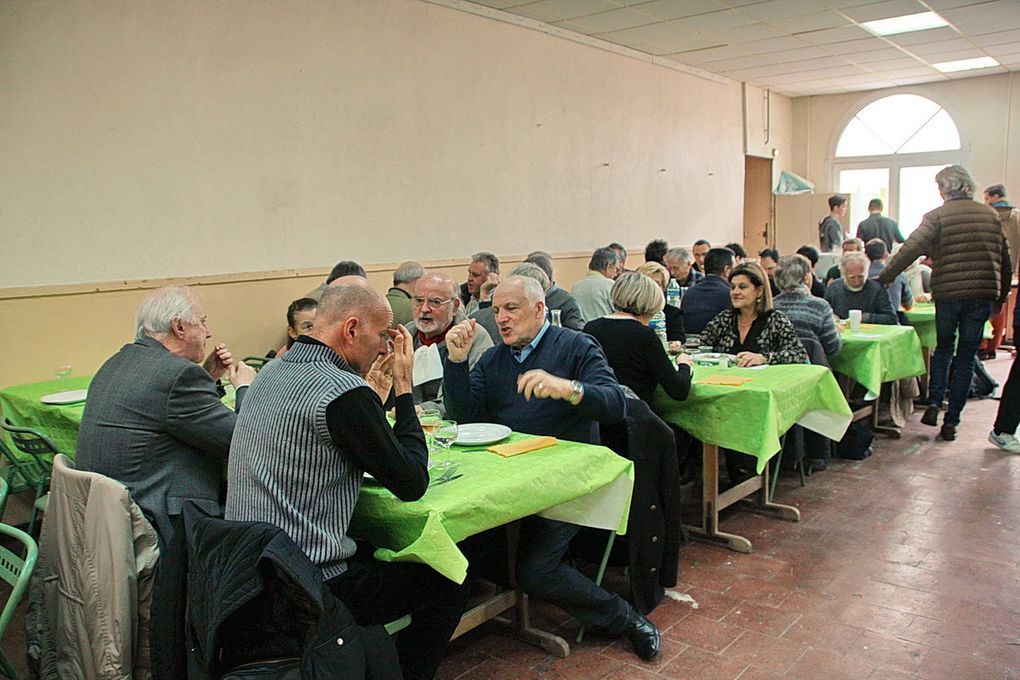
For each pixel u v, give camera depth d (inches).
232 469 68.9
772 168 421.7
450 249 234.2
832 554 124.2
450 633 81.2
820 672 90.8
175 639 61.3
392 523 71.4
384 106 211.5
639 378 118.7
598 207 295.1
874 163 414.0
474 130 239.6
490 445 88.7
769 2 246.5
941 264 183.0
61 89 151.2
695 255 303.4
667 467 102.9
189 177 171.6
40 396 132.3
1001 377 257.3
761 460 116.0
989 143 380.2
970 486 154.2
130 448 82.8
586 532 104.0
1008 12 264.4
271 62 184.5
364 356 71.7
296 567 58.7
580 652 97.3
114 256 160.9
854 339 167.0
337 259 202.5
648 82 319.9
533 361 99.8
